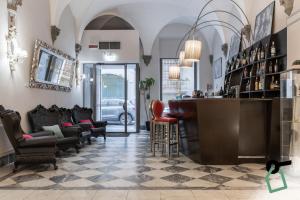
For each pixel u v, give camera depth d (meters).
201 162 5.09
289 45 5.34
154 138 6.16
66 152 6.52
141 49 12.17
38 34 6.60
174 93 12.75
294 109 4.16
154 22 11.41
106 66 10.83
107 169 4.82
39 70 6.48
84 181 4.07
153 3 10.42
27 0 6.00
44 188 3.74
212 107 5.01
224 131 5.03
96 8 10.09
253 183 3.91
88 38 10.48
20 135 4.71
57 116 6.91
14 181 4.08
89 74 10.80
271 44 5.99
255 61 6.55
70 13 9.20
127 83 10.81
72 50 9.52
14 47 5.32
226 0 8.78
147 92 12.17
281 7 5.89
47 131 5.71
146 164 5.19
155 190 3.63
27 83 6.02
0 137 4.99
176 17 11.42
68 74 8.74
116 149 6.94
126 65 10.78
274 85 5.76
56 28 7.52
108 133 10.54
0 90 4.95
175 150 6.72
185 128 5.93
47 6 7.21
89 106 10.76
